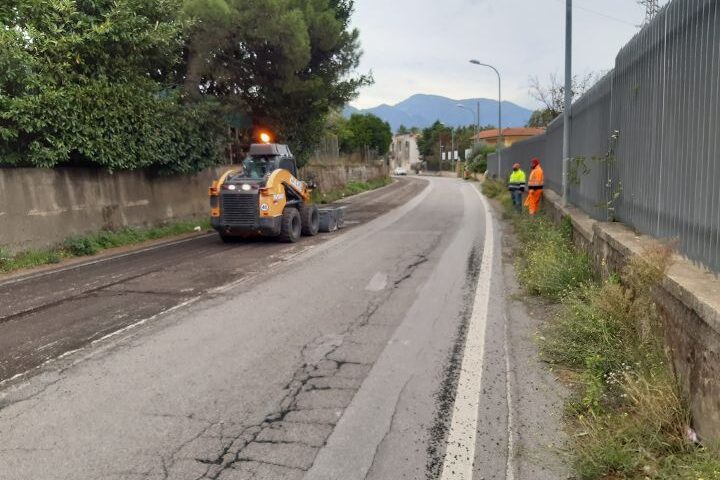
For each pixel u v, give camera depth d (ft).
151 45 42.96
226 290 25.23
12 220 33.68
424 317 20.67
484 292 24.48
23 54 33.60
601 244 21.53
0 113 32.83
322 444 11.48
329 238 43.37
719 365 9.60
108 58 40.73
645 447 10.58
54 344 17.74
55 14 37.14
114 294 24.66
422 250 36.22
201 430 12.04
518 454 11.09
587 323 16.06
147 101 43.88
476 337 18.28
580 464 10.35
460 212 64.08
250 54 56.90
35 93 35.40
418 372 15.35
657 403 11.14
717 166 12.67
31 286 26.81
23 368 15.66
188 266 31.53
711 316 9.96
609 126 25.23
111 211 42.80
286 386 14.39
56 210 37.19
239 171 43.34
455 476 10.34
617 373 13.57
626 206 21.95
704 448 9.49
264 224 39.19
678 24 15.70
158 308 22.07
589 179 30.63
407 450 11.28
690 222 14.39
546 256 25.84
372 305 22.44
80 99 37.17
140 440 11.60
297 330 19.12
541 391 13.97
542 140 59.82
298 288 25.54
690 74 14.64
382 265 31.12
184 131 49.21
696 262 13.91
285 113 65.00
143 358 16.40
